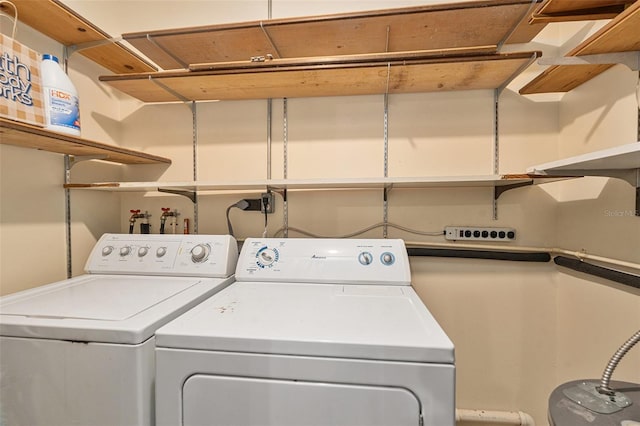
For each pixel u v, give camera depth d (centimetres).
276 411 69
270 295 104
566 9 96
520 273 149
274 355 69
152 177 171
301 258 124
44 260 127
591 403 80
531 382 148
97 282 118
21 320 79
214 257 128
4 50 93
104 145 122
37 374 77
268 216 164
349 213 158
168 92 151
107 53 143
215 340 71
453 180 120
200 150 168
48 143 114
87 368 75
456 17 119
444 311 153
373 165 156
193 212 169
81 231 146
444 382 65
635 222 103
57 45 133
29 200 122
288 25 124
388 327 76
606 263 116
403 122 155
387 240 127
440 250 150
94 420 75
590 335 125
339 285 116
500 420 146
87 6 148
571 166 96
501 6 112
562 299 143
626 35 88
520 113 147
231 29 127
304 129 161
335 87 145
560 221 143
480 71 127
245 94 155
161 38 133
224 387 70
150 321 79
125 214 171
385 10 116
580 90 131
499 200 149
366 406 67
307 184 133
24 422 77
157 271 128
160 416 72
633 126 105
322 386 68
